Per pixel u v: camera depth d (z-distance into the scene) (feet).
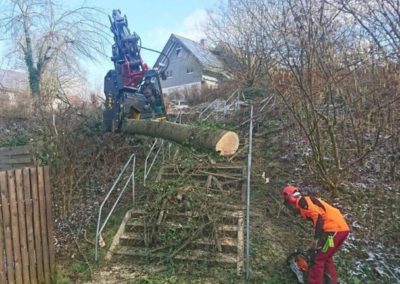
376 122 19.42
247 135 27.20
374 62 18.95
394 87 18.53
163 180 20.61
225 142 14.83
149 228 17.08
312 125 18.62
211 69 75.31
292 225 16.87
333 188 18.43
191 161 22.41
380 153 20.76
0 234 11.98
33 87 53.67
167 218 17.43
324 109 19.15
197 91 52.80
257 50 37.22
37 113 35.04
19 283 12.57
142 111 23.90
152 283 13.94
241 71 43.32
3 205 12.14
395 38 17.67
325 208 12.76
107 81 24.70
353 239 15.51
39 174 13.39
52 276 13.87
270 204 18.38
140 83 24.17
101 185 23.30
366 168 20.31
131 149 26.25
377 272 13.78
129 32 24.99
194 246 15.92
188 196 18.07
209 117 32.35
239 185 20.13
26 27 55.11
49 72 57.41
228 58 53.31
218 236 16.24
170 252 15.62
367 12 18.08
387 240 15.47
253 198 18.93
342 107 19.89
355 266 14.05
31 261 13.02
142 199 19.71
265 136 26.73
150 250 15.97
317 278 12.46
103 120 26.53
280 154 23.62
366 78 19.33
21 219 12.71
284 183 20.17
